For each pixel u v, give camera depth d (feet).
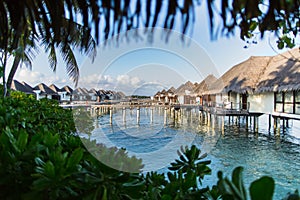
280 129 55.42
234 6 2.07
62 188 3.04
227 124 65.10
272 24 2.36
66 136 5.87
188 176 4.56
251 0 2.09
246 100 65.05
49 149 3.71
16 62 20.90
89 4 2.26
